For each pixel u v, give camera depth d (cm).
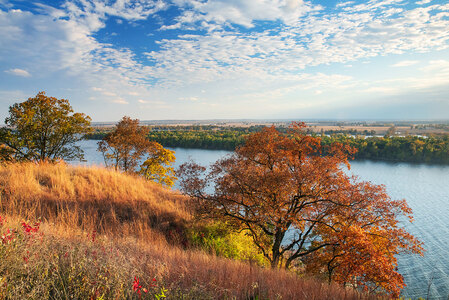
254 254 1497
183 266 484
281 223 1546
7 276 321
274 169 1848
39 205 959
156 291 358
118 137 3297
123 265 402
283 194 1630
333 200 1627
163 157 3684
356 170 9950
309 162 1703
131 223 1111
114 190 1423
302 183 1602
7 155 2681
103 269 368
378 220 1628
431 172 9675
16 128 2827
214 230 1498
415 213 5566
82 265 374
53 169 1438
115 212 1206
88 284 329
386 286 1173
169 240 1166
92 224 930
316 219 1708
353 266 1261
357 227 1444
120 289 330
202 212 1528
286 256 1950
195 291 381
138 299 342
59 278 350
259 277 523
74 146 3238
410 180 8325
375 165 11125
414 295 2922
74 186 1302
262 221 1559
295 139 1886
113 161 3366
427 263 3631
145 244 748
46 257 386
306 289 511
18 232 421
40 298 296
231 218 1639
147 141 3553
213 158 10312
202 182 1661
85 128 3222
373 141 13488
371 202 1600
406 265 3606
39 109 2906
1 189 1012
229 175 1684
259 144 1830
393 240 1591
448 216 5319
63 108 3025
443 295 2892
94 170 1612
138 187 1650
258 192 1606
